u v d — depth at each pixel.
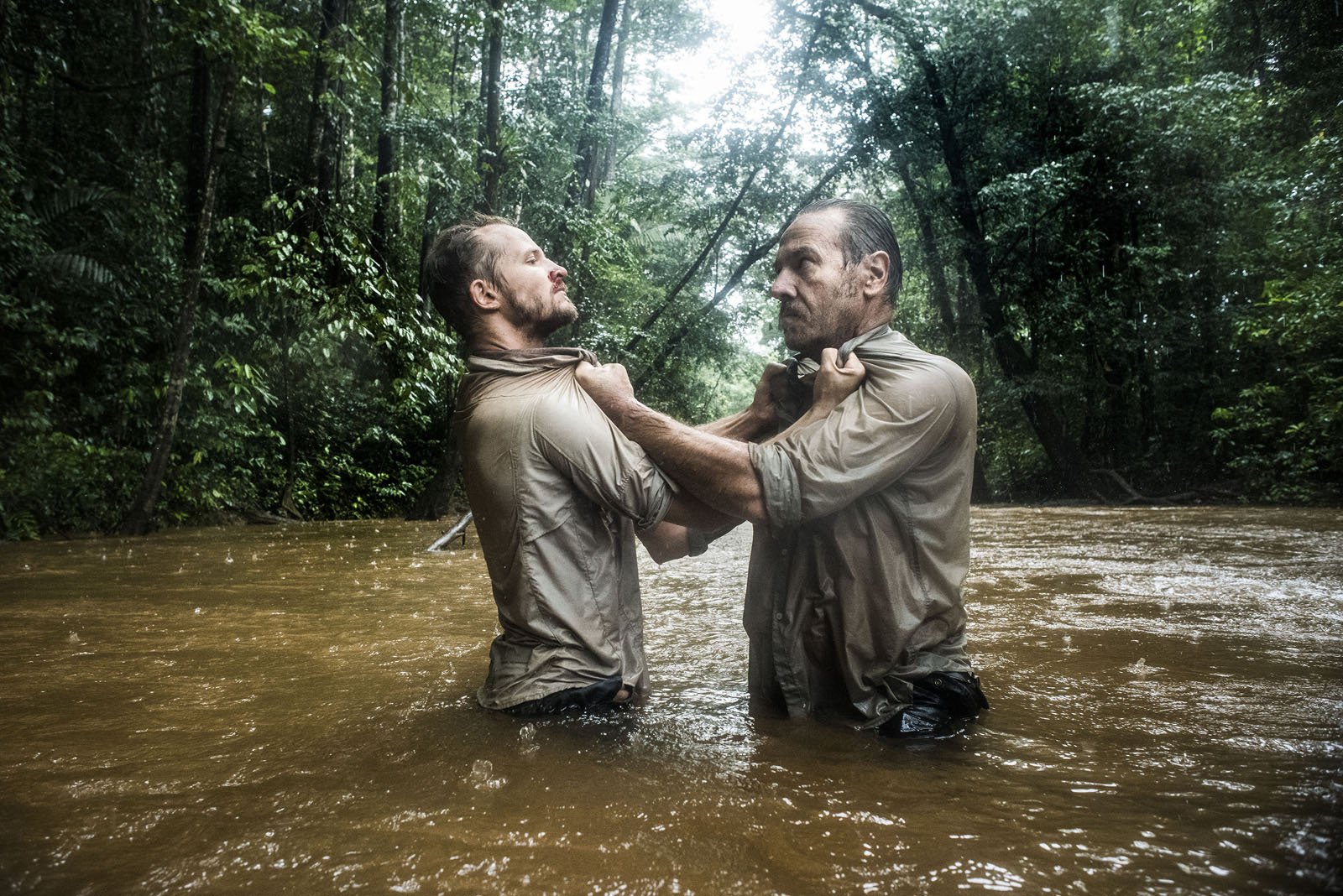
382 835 1.19
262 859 1.12
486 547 1.98
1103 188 16.75
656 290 18.12
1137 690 2.02
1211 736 1.64
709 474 1.84
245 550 6.42
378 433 12.81
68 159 10.85
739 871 1.06
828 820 1.23
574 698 1.86
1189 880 1.03
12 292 9.32
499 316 2.08
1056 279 17.62
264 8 11.47
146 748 1.63
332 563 5.41
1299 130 14.93
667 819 1.24
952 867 1.07
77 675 2.30
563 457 1.87
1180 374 17.06
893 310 2.05
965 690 1.78
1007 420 18.98
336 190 12.23
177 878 1.06
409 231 13.97
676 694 2.05
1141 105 15.44
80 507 8.46
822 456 1.78
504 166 12.23
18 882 1.06
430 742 1.64
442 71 15.82
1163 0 16.61
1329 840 1.14
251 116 13.54
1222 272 16.58
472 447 1.98
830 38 15.51
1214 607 3.26
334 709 1.91
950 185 18.06
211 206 8.73
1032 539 6.94
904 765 1.49
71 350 9.84
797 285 2.03
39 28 10.34
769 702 1.94
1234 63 15.80
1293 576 4.27
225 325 10.91
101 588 4.20
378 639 2.78
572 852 1.12
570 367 2.02
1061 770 1.45
